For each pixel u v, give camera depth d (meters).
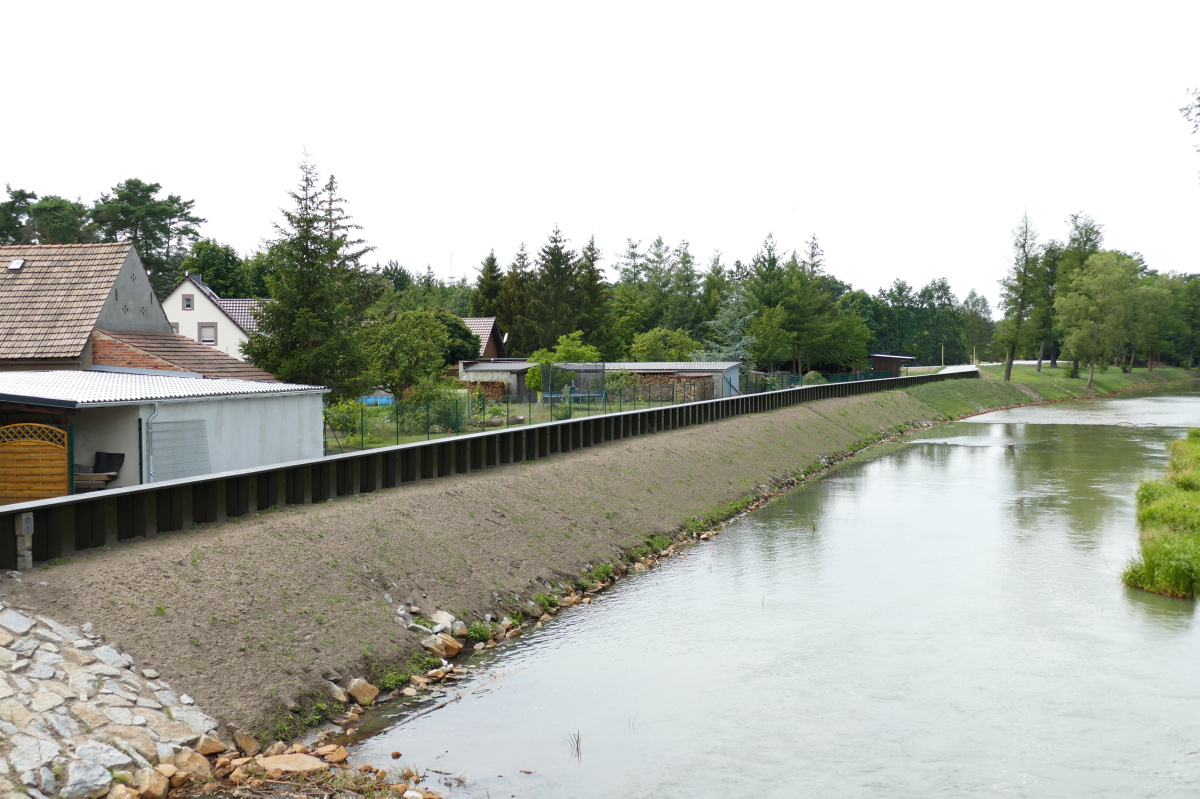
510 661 18.38
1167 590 23.27
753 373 80.56
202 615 15.22
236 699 14.02
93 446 23.28
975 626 20.83
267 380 36.97
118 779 11.54
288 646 15.68
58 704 12.14
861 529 31.94
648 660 18.55
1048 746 14.73
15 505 14.86
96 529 16.66
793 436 53.62
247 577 16.77
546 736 14.85
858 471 48.00
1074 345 112.56
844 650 19.22
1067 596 23.23
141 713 12.78
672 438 42.69
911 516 34.22
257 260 95.12
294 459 29.02
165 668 13.81
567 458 34.09
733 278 135.12
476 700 16.23
